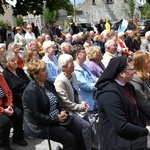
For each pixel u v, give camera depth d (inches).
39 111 133.1
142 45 353.7
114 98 104.7
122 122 103.0
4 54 173.5
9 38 529.3
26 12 1000.2
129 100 108.1
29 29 431.8
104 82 109.3
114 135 106.8
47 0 1016.2
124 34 423.2
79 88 175.5
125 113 106.7
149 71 137.7
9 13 1296.8
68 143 132.9
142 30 1109.7
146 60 133.7
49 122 131.2
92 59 198.2
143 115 123.7
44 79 138.2
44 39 358.3
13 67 171.2
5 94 161.0
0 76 162.4
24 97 132.4
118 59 109.7
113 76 108.8
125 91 110.4
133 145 105.4
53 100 141.3
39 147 165.2
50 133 132.0
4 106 161.8
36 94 132.3
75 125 141.0
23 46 311.0
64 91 151.7
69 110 153.2
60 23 1419.8
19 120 164.2
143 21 1130.7
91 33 475.5
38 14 1026.1
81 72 177.0
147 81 138.4
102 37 383.2
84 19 2018.9
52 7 1035.9
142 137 107.0
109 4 2020.2
